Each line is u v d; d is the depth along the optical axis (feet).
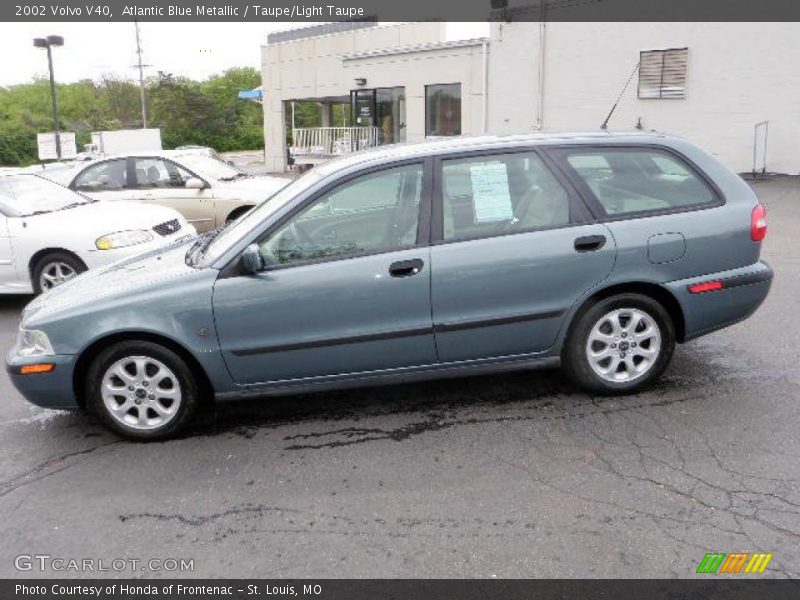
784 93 51.85
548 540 10.30
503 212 14.03
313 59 96.48
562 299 14.11
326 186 13.93
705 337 18.51
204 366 13.70
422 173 14.05
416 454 12.98
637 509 10.94
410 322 13.79
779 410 14.03
